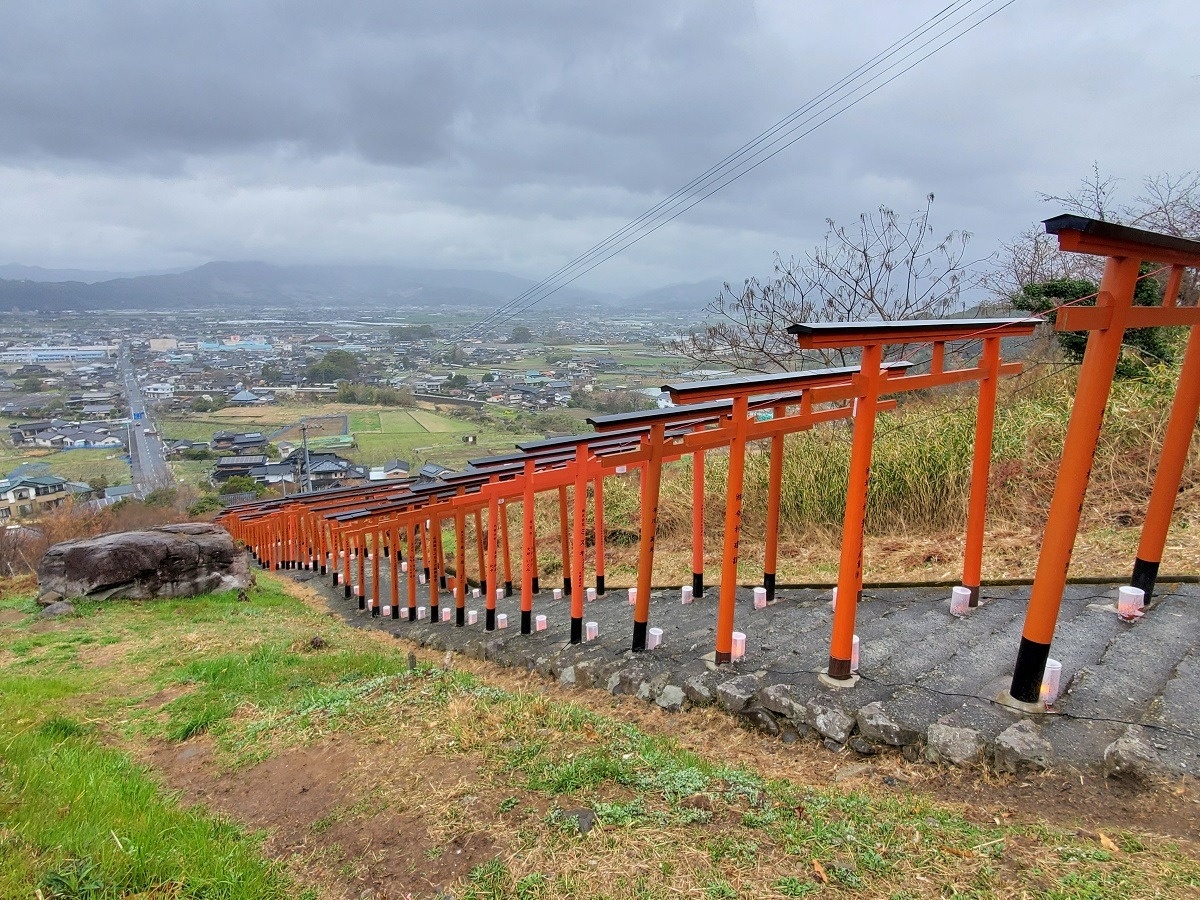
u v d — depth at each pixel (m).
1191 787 2.52
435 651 6.73
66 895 2.45
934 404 9.45
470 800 3.01
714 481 9.45
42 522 21.50
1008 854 2.34
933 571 5.56
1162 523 4.00
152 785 3.72
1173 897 2.04
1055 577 3.01
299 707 4.57
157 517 22.72
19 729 4.37
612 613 6.50
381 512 9.59
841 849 2.44
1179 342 7.64
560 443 5.30
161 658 6.47
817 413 4.68
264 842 3.09
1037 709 3.10
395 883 2.60
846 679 3.63
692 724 3.80
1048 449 6.61
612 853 2.53
